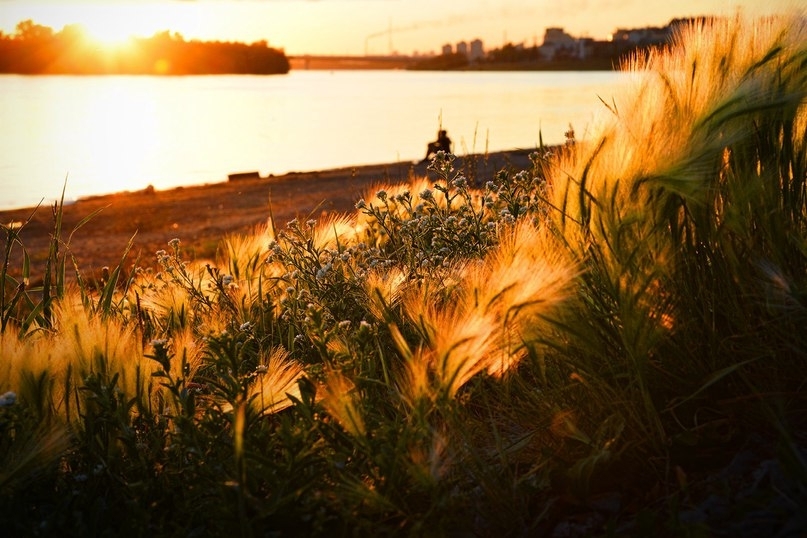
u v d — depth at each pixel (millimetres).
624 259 2398
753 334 2363
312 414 2361
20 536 2223
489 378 2887
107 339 2807
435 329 2479
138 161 54156
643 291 2281
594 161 2521
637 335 2279
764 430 2291
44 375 2539
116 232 21016
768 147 2520
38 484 2418
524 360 2836
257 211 22688
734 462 2182
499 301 2281
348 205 19641
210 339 2561
